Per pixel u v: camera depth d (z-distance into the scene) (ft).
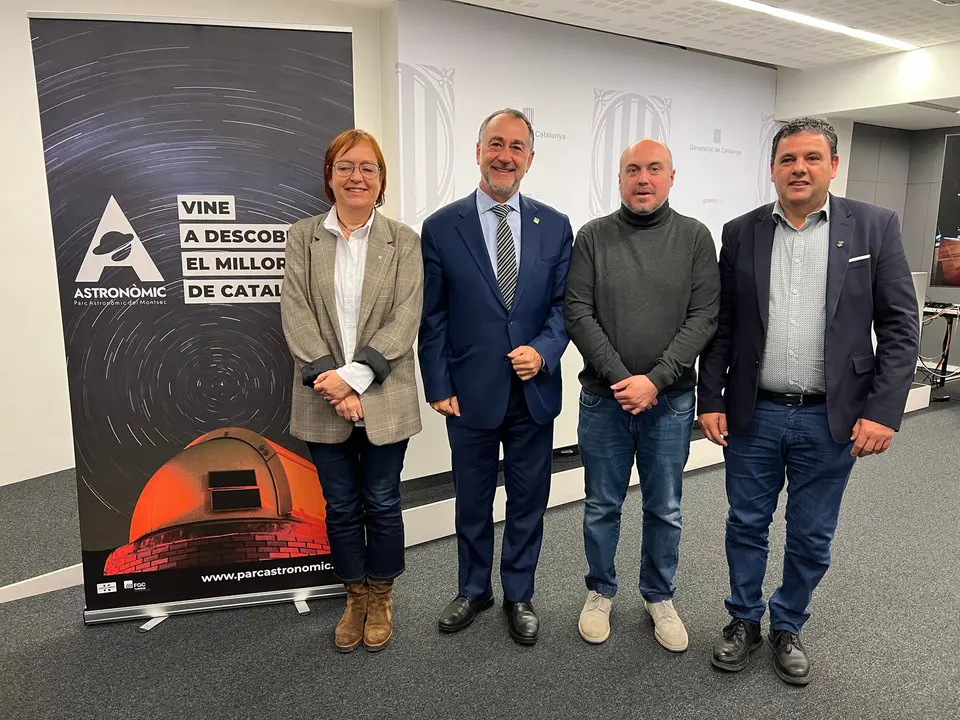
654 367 6.02
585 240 6.42
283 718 5.71
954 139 17.88
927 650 6.72
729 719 5.72
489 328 6.26
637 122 12.82
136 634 6.97
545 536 9.45
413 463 10.91
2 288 10.96
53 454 11.86
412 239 6.41
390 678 6.24
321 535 7.53
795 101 15.05
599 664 6.46
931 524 9.93
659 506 6.56
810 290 5.72
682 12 10.71
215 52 6.49
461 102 10.66
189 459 7.15
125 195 6.57
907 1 10.27
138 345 6.85
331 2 10.05
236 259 6.90
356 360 5.98
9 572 8.35
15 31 10.26
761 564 6.39
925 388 17.20
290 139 6.81
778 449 6.03
